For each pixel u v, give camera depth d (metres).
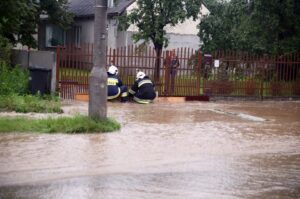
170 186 7.88
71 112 15.08
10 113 14.22
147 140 11.31
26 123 11.91
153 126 13.30
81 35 37.47
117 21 30.50
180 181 8.17
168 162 9.38
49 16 33.88
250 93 21.50
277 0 24.80
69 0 41.31
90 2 37.81
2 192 7.30
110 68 18.88
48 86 18.30
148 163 9.23
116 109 16.56
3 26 23.39
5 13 23.16
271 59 21.97
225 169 9.04
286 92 22.27
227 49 30.25
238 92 21.31
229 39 30.09
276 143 11.59
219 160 9.72
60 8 33.88
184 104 19.06
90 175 8.30
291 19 24.83
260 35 25.89
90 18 36.00
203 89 20.73
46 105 15.31
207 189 7.80
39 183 7.77
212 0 34.22
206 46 30.56
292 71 22.45
